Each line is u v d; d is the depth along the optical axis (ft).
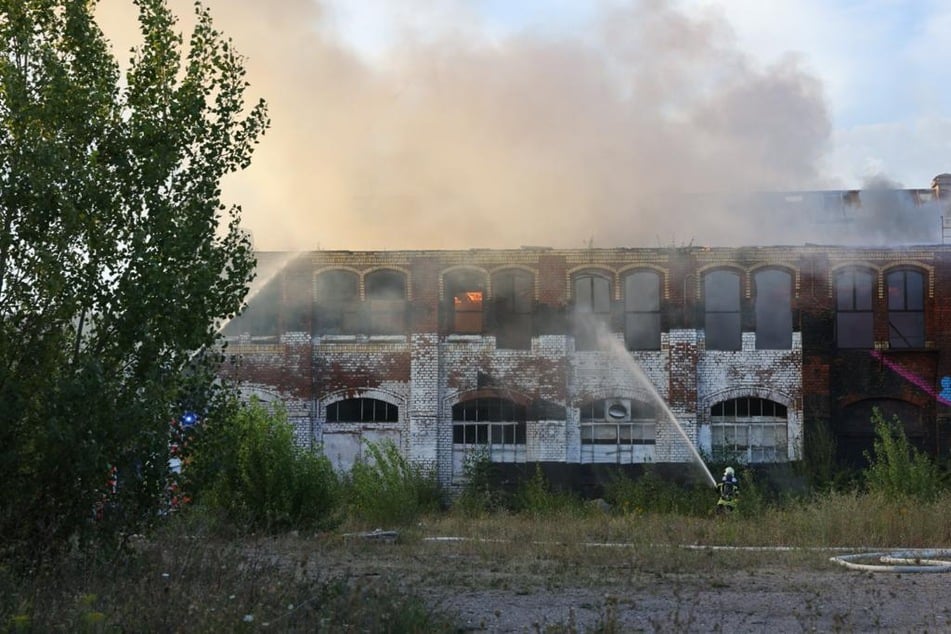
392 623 34.81
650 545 64.80
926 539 69.67
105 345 46.39
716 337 121.60
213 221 48.75
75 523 43.45
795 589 48.37
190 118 48.39
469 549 66.54
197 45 49.32
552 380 121.08
